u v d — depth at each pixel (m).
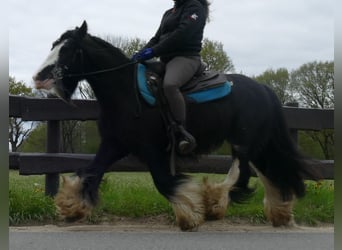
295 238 3.82
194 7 4.12
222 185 4.21
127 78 4.10
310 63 22.95
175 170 4.16
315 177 4.68
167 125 4.07
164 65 4.25
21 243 3.44
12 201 4.53
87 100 5.06
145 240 3.61
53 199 4.74
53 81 3.91
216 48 20.12
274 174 4.56
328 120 5.53
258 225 4.65
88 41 4.05
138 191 5.00
